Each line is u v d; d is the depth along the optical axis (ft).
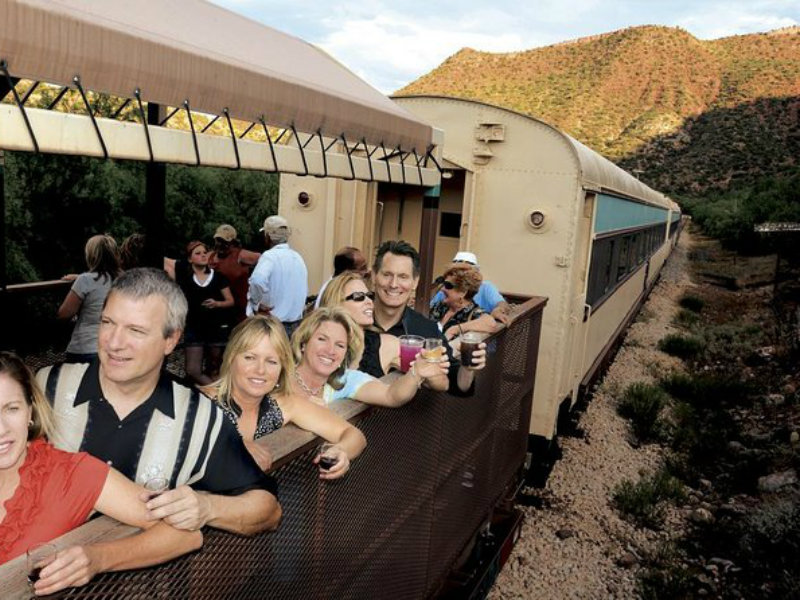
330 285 10.44
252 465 6.03
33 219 31.32
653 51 585.22
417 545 10.58
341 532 7.95
